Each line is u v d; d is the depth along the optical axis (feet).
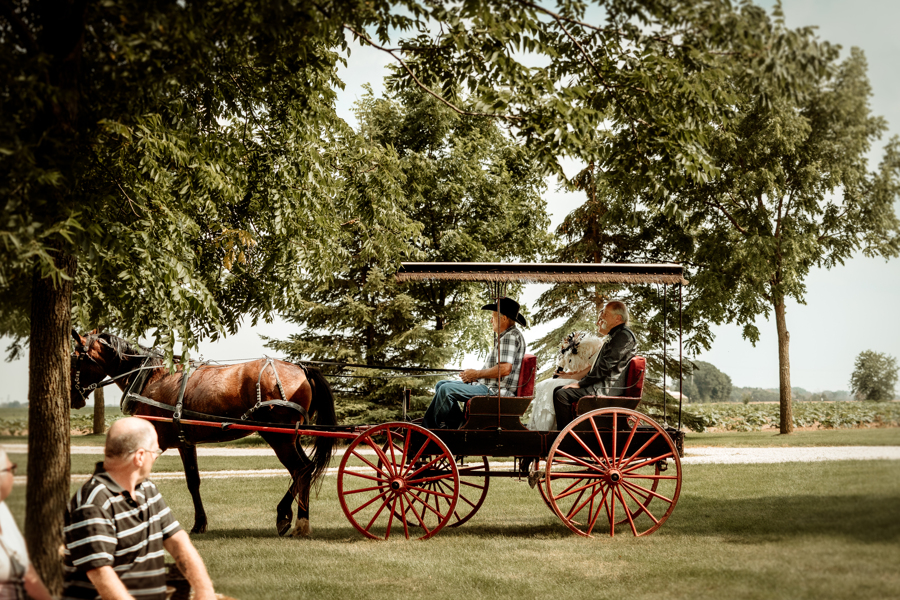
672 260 62.03
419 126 76.74
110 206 18.99
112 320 23.68
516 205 79.46
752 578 14.96
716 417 78.74
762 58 15.10
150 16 13.48
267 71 23.08
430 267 23.77
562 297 67.62
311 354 73.77
